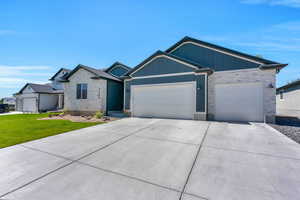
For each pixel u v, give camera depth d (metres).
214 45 10.59
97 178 2.65
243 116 9.51
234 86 9.87
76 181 2.54
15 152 3.94
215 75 10.41
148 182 2.52
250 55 9.48
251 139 5.23
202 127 7.36
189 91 10.15
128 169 3.01
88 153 3.90
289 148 4.29
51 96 23.45
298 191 2.27
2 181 2.53
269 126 7.68
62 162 3.33
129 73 12.27
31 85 22.36
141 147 4.39
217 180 2.59
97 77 13.67
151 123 8.60
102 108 13.74
